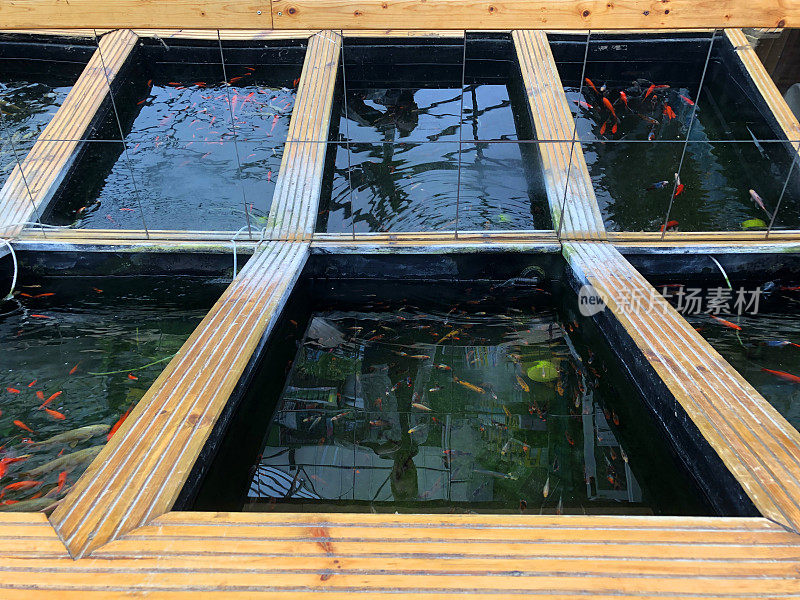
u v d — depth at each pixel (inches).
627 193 143.6
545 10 79.8
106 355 102.0
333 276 119.0
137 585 49.8
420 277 119.5
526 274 118.5
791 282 117.0
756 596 49.1
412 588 49.4
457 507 75.7
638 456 84.3
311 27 81.6
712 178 149.0
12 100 178.1
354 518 57.2
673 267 116.0
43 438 84.0
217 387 78.6
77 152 142.1
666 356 84.6
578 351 105.8
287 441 86.6
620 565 51.8
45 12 79.0
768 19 78.6
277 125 171.2
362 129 171.8
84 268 118.2
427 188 145.3
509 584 49.8
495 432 88.3
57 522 56.5
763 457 66.2
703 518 57.7
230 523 56.7
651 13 79.2
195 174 149.9
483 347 106.7
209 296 117.3
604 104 181.6
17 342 104.3
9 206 123.5
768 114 155.3
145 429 70.5
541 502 76.4
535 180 142.2
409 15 81.0
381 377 99.7
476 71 196.5
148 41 192.1
